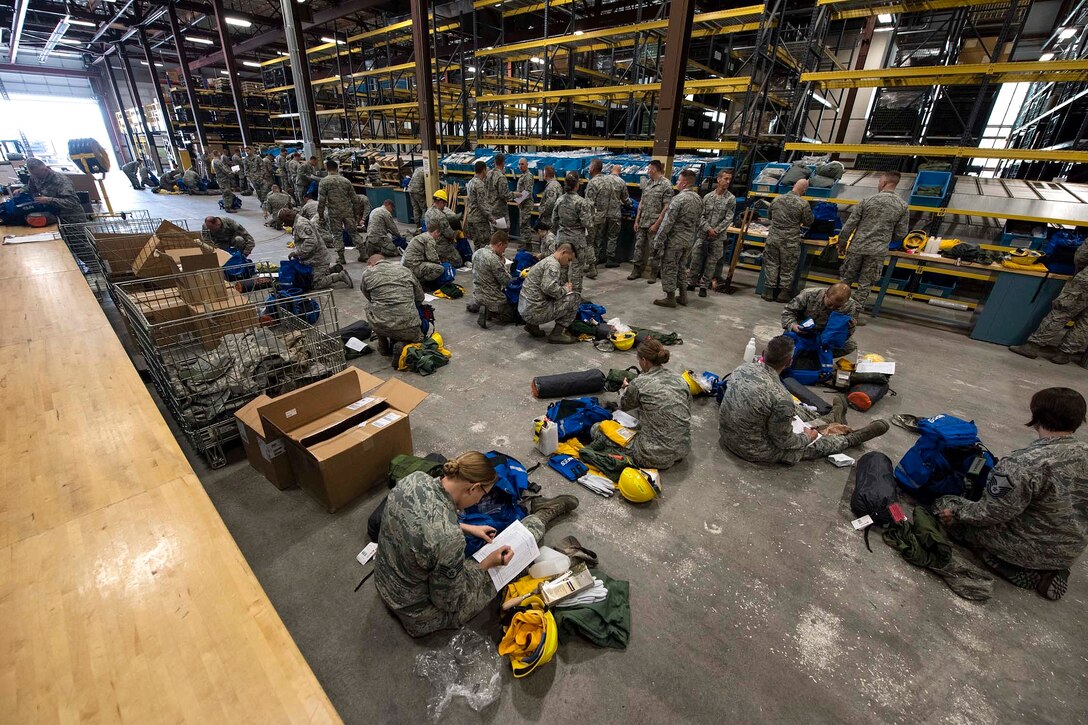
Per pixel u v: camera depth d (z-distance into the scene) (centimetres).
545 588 186
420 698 161
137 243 488
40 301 332
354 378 264
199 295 374
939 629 193
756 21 702
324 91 1599
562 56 1018
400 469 245
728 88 694
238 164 1562
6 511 142
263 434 236
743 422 281
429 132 923
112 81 2188
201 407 271
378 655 175
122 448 175
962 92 732
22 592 117
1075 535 194
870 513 244
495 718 156
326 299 567
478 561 188
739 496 265
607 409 328
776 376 277
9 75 2283
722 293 642
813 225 595
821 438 296
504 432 316
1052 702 167
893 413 354
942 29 829
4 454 169
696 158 770
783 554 227
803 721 159
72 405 202
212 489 258
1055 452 190
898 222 506
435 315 539
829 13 673
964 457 248
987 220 563
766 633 188
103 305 531
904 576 217
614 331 453
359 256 777
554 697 163
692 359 435
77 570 123
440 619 172
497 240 481
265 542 225
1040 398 195
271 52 1994
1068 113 714
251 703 96
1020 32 504
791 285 600
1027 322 465
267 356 297
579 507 253
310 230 565
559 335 460
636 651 180
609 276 719
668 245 552
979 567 221
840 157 1182
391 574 164
